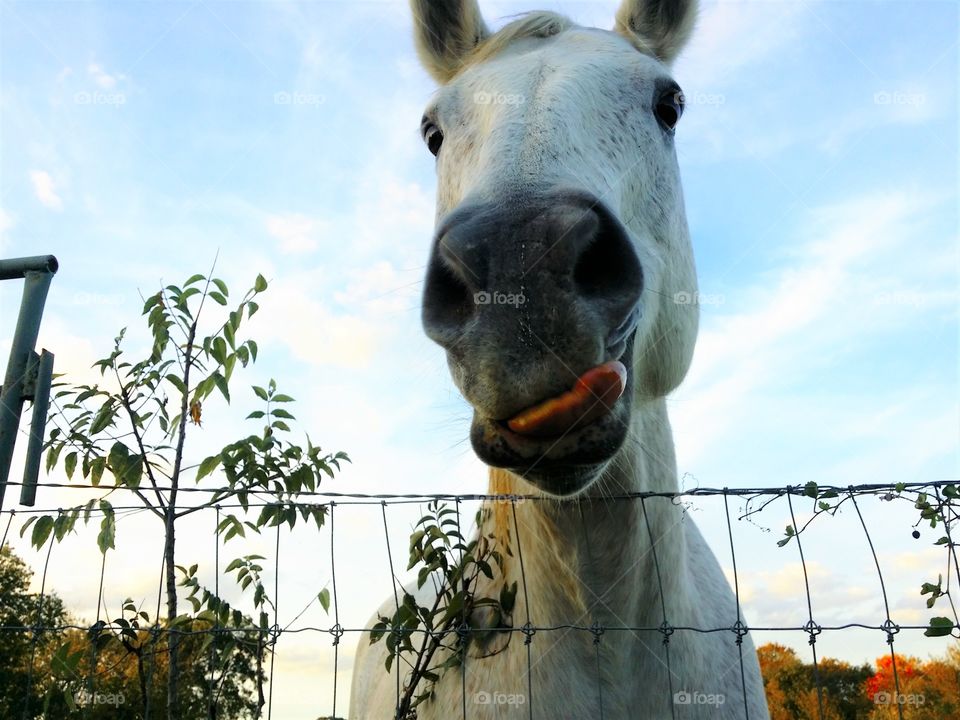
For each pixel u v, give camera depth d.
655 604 1.60
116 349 1.70
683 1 2.23
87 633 1.52
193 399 1.65
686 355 1.86
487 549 1.76
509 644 1.62
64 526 1.53
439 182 1.86
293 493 1.59
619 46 1.91
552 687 1.55
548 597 1.59
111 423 1.64
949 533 1.42
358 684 2.97
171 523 1.58
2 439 1.85
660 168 1.80
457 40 2.23
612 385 1.16
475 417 1.26
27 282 2.01
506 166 1.32
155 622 1.53
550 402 1.14
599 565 1.57
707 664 1.74
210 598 1.60
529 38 1.97
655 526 1.62
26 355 1.93
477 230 1.21
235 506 1.59
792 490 1.50
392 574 1.59
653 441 1.75
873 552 1.42
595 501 1.56
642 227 1.72
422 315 1.27
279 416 1.73
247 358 1.65
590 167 1.48
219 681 1.67
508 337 1.14
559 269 1.16
